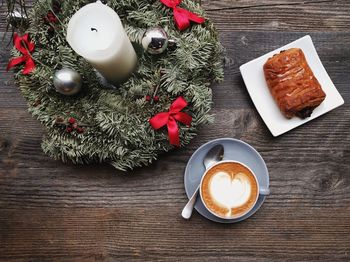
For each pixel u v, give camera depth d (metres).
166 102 0.76
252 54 0.88
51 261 0.87
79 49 0.68
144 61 0.77
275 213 0.86
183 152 0.86
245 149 0.84
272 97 0.85
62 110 0.77
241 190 0.81
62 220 0.87
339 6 0.88
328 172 0.86
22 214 0.87
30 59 0.76
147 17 0.76
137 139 0.76
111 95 0.77
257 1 0.88
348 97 0.87
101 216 0.86
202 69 0.77
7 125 0.87
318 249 0.86
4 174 0.87
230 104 0.87
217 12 0.88
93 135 0.77
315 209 0.86
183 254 0.86
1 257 0.87
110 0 0.76
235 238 0.86
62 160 0.84
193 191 0.84
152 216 0.86
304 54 0.86
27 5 0.86
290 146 0.87
